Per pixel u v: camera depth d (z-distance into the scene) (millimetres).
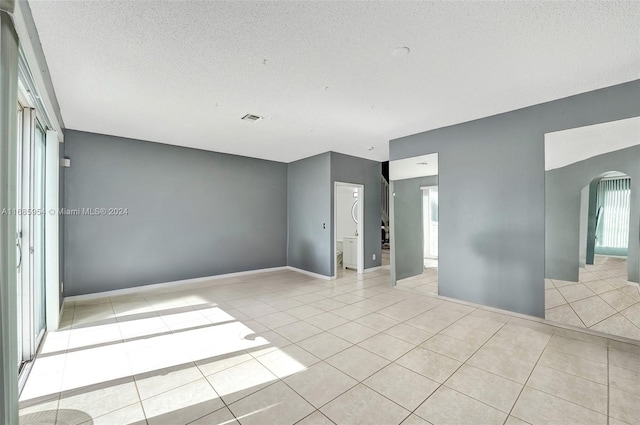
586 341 2883
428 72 2723
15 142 1438
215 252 5848
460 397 1998
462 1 1820
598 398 1981
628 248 2893
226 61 2520
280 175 6922
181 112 3707
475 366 2408
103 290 4582
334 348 2752
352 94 3195
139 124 4168
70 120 3979
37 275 2953
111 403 1945
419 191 4691
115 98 3264
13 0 1331
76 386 2139
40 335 2967
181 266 5410
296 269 6723
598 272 3047
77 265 4371
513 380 2201
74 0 1778
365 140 5066
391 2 1827
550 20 2002
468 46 2312
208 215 5758
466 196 4055
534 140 3475
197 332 3145
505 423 1745
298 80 2869
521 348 2734
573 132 3215
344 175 6145
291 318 3574
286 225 7035
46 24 1998
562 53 2408
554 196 3342
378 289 5020
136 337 3014
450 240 4219
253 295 4629
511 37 2195
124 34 2133
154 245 5102
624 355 2594
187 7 1864
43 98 2312
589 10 1901
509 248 3656
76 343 2869
